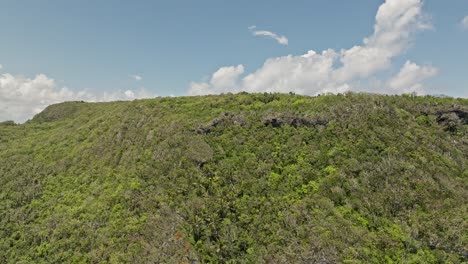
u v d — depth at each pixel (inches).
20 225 2657.5
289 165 2319.1
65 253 2142.0
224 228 1909.4
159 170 2353.6
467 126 2741.1
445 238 1897.1
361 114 2586.1
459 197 2135.8
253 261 1776.6
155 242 1887.3
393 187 2132.1
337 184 2111.2
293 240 1828.2
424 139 2527.1
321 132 2511.1
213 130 2632.9
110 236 2049.7
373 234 1875.0
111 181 2583.7
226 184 2198.6
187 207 2020.2
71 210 2507.4
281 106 2888.8
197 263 1738.4
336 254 1734.7
